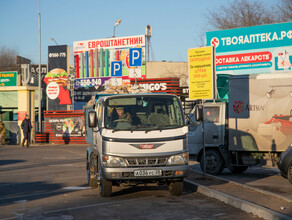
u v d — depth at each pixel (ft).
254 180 43.62
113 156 31.83
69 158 72.74
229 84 47.80
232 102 47.67
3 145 113.91
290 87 45.85
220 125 48.57
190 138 50.34
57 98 132.67
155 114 33.17
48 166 60.23
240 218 25.34
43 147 103.35
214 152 48.62
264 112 46.52
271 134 46.24
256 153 47.06
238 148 47.26
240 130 47.29
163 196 33.86
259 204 27.27
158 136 32.24
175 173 32.14
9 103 130.62
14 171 55.16
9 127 117.91
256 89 46.88
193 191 36.45
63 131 114.73
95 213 27.27
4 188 40.11
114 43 129.90
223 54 90.63
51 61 133.49
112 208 28.89
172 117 33.30
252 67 87.97
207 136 49.08
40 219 25.76
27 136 105.70
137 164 31.81
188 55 46.37
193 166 59.67
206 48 45.14
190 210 27.96
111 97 33.63
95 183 39.01
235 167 50.88
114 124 32.71
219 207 28.96
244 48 88.69
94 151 36.86
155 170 31.81
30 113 119.44
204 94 45.55
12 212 28.09
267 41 86.53
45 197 34.17
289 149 37.76
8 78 127.44
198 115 33.83
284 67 85.20
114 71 126.21
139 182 32.58
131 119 32.89
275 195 30.27
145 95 33.76
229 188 34.71
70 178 46.78
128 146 31.89
